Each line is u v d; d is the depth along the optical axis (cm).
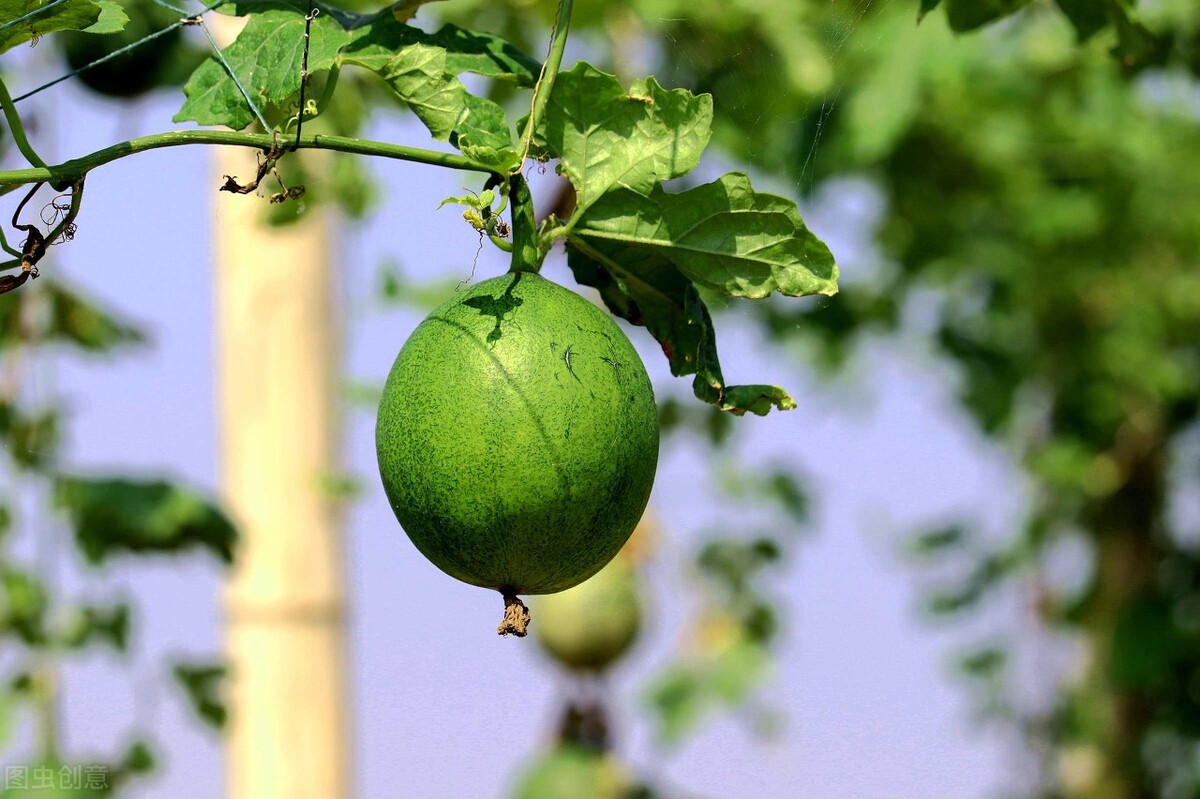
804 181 1500
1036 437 1962
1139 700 1802
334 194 1141
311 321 1489
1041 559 1892
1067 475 1842
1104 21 849
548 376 543
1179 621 1747
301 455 1477
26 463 1260
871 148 1397
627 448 551
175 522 1245
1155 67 913
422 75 614
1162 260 1850
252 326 1477
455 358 549
